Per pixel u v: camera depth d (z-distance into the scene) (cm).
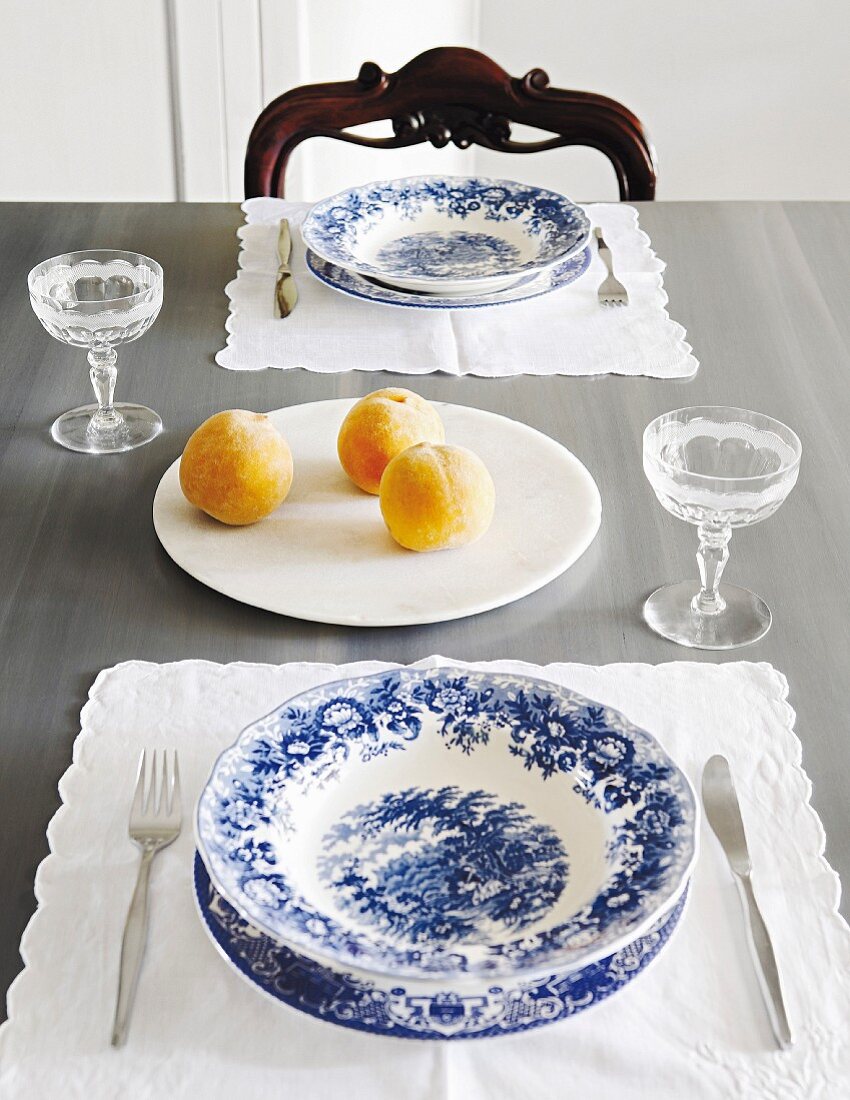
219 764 62
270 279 132
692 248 141
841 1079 53
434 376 115
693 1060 54
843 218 149
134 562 88
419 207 139
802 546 90
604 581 87
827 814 67
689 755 71
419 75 161
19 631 81
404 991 53
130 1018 55
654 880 56
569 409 109
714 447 89
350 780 66
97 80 241
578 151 299
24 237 141
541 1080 53
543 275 128
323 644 80
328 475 96
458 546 87
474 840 62
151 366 115
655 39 278
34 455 101
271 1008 56
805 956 58
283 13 238
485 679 68
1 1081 53
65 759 71
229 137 251
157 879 62
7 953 59
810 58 277
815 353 119
